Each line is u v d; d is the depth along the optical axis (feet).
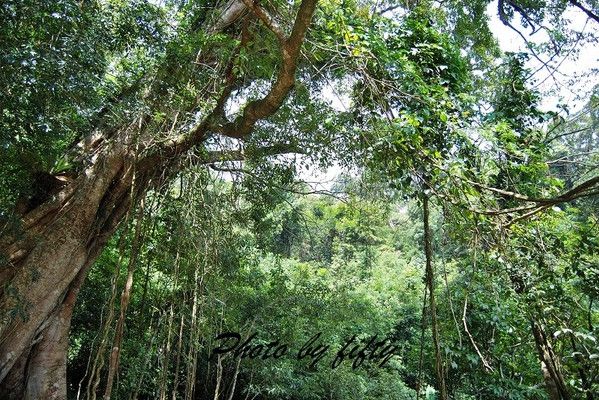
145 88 21.57
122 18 20.33
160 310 27.04
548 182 21.99
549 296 22.12
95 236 22.77
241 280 33.68
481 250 21.42
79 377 31.63
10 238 20.11
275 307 35.47
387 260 55.83
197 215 24.13
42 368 21.57
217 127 21.89
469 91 24.62
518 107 24.67
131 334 30.07
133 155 22.88
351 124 20.54
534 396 28.71
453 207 19.21
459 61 23.86
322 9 20.52
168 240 26.37
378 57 20.39
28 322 19.89
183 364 30.35
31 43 14.88
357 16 23.50
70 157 23.24
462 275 25.90
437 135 20.31
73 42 15.85
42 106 15.51
